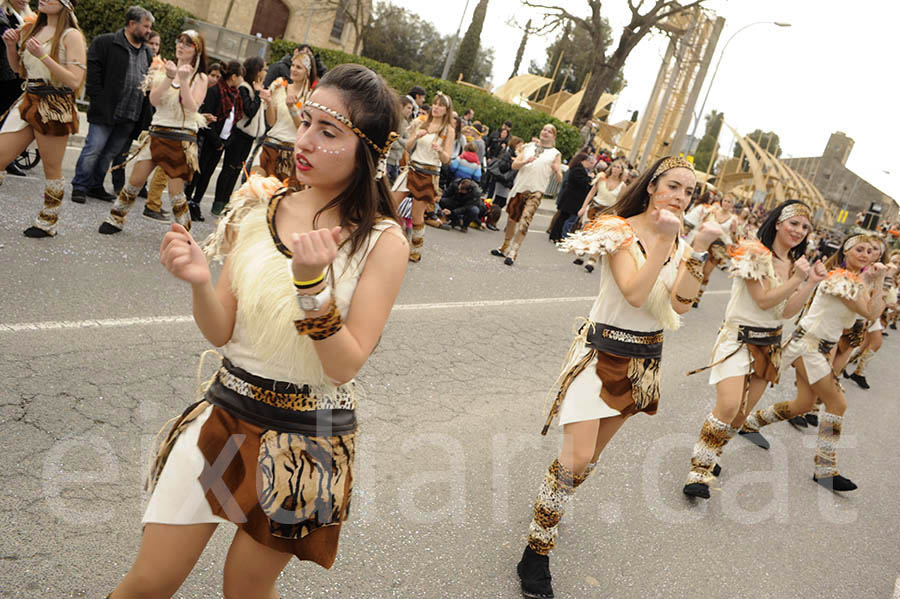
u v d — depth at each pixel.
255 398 2.00
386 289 2.00
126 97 7.83
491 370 6.15
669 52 36.50
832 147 104.62
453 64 45.78
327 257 1.74
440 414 5.04
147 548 1.96
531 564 3.43
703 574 3.98
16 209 6.86
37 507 3.05
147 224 7.66
